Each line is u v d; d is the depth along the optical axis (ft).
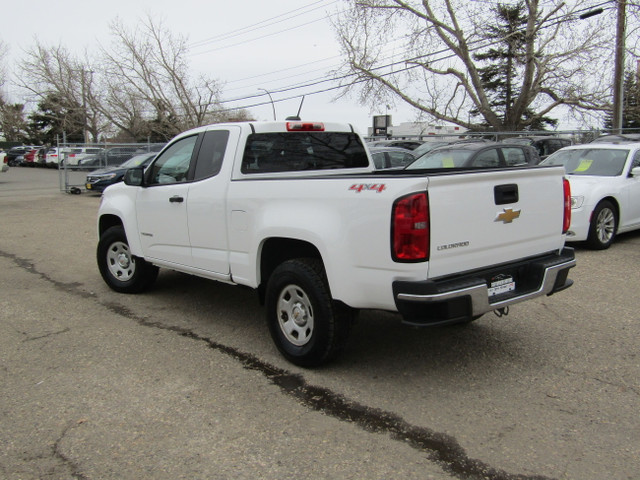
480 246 13.04
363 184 12.63
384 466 10.25
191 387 13.61
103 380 14.02
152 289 22.84
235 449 10.87
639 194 30.30
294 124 17.60
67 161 71.87
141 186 19.70
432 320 12.20
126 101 156.25
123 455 10.69
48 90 176.04
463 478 9.87
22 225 41.98
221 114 155.02
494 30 89.56
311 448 10.88
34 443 11.14
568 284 15.08
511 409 12.33
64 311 19.88
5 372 14.51
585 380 13.74
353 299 13.05
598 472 9.97
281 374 14.35
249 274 15.72
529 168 14.24
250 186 15.38
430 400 12.81
